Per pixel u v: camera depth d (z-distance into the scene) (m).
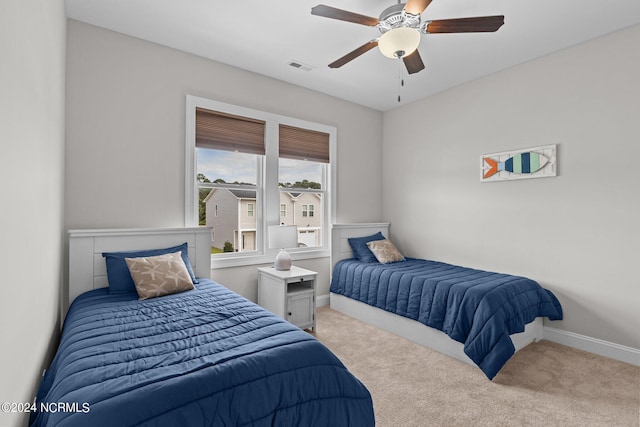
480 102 3.58
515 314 2.50
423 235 4.19
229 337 1.53
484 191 3.54
